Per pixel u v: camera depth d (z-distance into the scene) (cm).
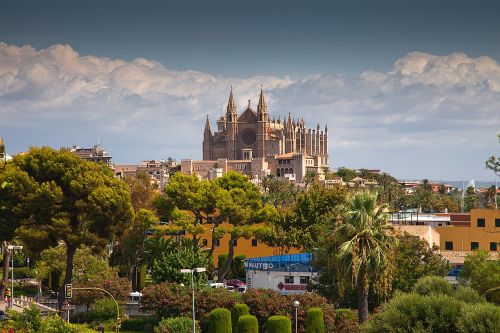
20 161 17425
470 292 12419
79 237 16675
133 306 16825
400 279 14975
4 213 16825
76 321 16550
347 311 14600
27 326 11988
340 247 12962
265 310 14912
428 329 11362
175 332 14438
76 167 17362
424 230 19900
